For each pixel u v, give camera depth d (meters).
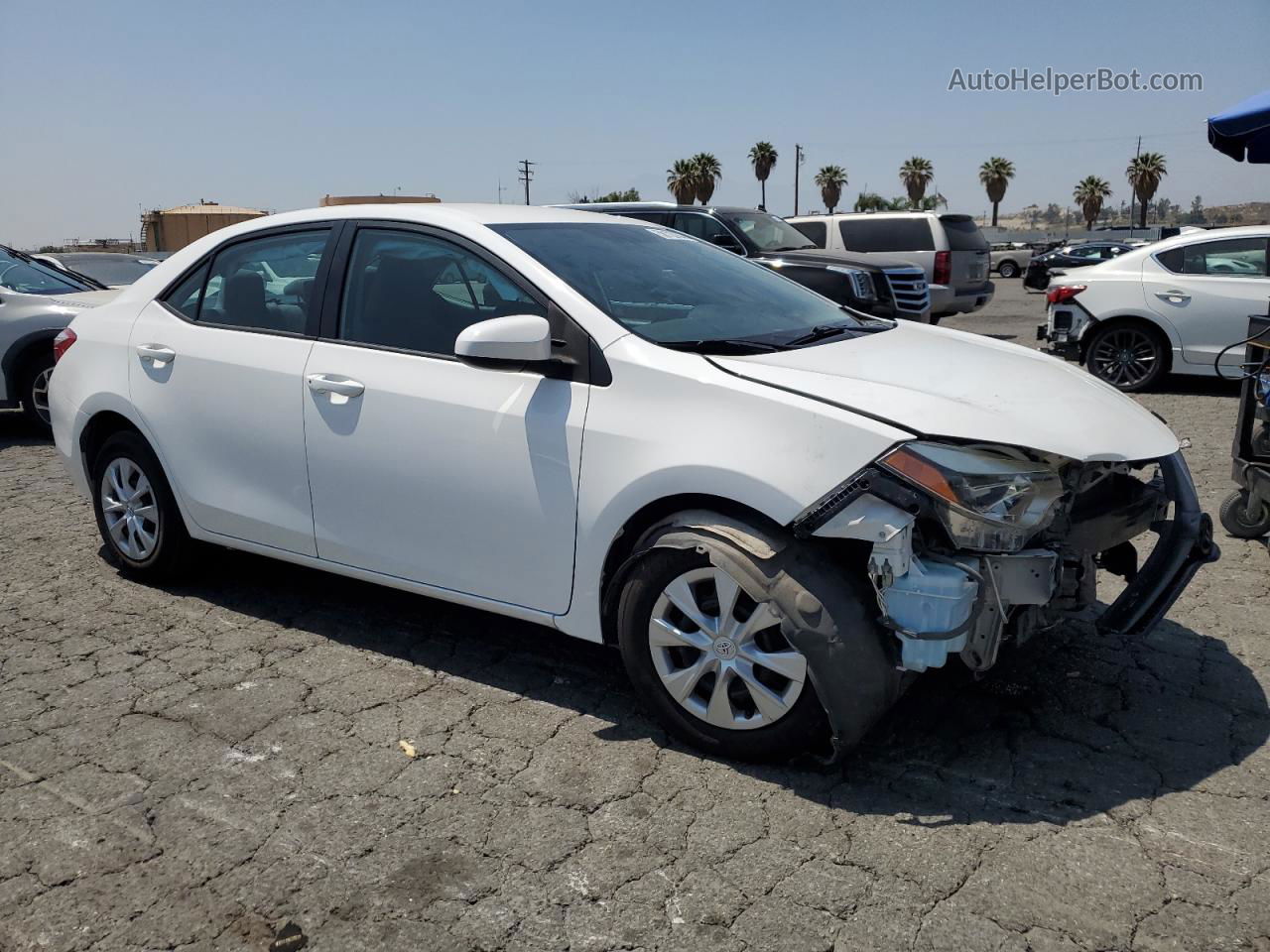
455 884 2.70
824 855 2.79
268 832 2.93
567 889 2.67
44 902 2.64
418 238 3.88
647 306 3.61
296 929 2.53
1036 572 2.99
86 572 5.11
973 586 2.92
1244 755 3.28
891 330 4.09
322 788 3.14
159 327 4.56
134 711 3.65
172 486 4.54
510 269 3.62
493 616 4.51
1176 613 4.46
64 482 7.16
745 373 3.18
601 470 3.28
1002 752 3.31
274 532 4.18
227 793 3.12
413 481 3.71
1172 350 10.18
